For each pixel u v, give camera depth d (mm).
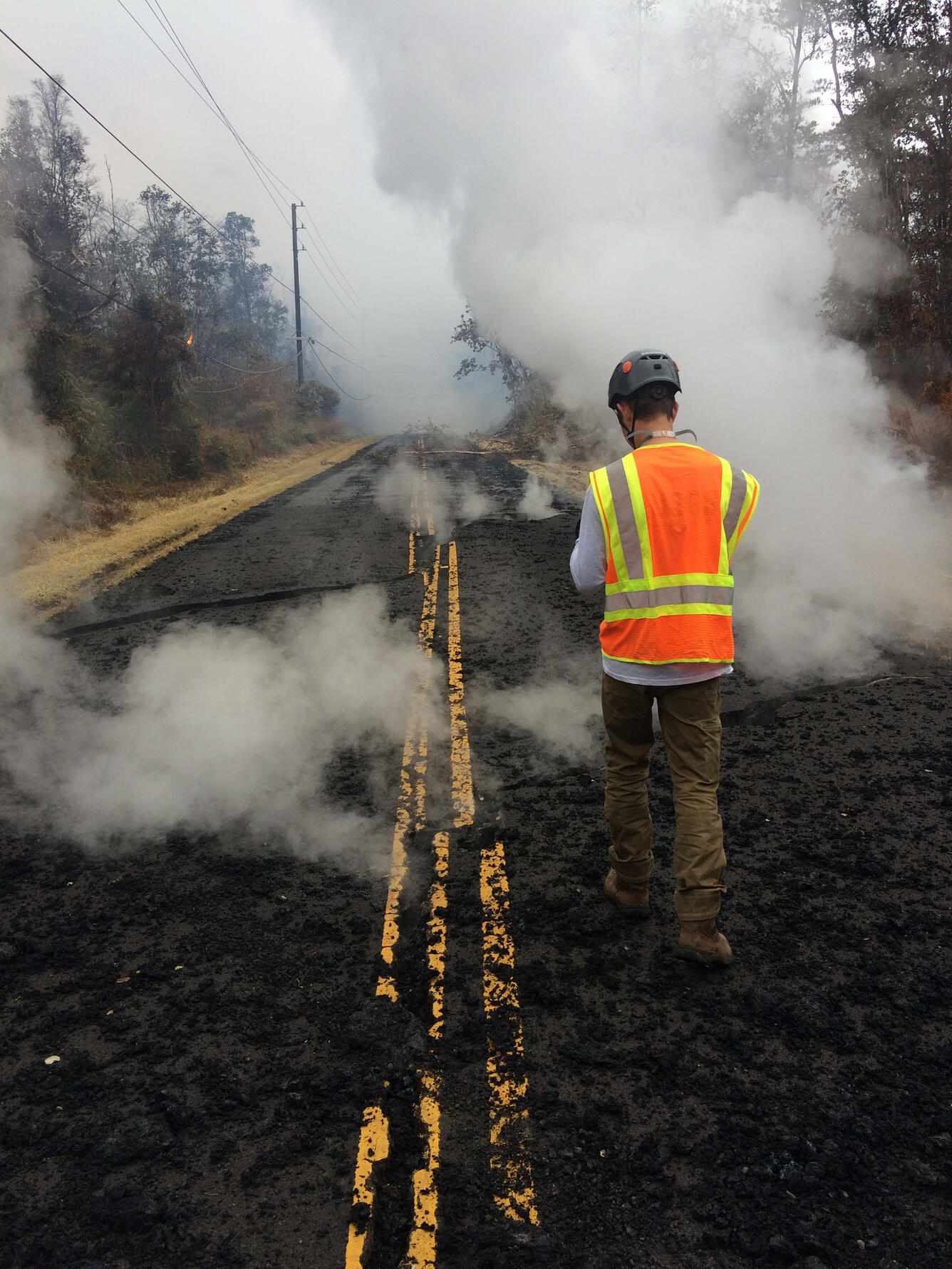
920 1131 1950
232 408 30062
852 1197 1796
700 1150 1918
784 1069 2143
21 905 2979
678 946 2490
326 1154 1940
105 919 2877
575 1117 2016
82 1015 2414
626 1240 1719
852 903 2826
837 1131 1955
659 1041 2250
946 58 12039
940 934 2652
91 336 19062
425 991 2471
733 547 2445
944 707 4434
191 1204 1820
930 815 3377
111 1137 1990
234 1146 1969
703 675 2377
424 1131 1990
